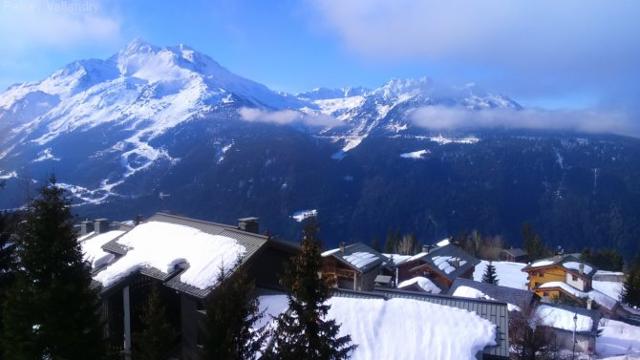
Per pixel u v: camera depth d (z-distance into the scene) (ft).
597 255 310.45
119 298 71.31
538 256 337.52
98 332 43.86
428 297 68.08
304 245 42.39
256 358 48.96
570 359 104.06
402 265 188.65
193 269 68.33
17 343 40.98
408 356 52.19
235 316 42.98
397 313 60.64
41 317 40.93
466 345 54.08
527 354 89.40
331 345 43.32
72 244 42.60
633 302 185.98
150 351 48.37
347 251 168.04
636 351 120.26
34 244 41.45
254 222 89.51
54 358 41.11
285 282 43.65
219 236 79.10
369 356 52.34
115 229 130.21
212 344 42.11
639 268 194.59
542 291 191.42
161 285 69.77
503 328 59.31
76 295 42.22
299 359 41.29
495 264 285.43
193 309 64.80
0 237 53.78
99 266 82.69
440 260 189.88
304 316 41.63
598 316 129.39
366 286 160.15
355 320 58.59
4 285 53.83
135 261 73.92
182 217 94.68
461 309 62.64
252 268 72.69
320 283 42.09
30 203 42.14
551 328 110.52
